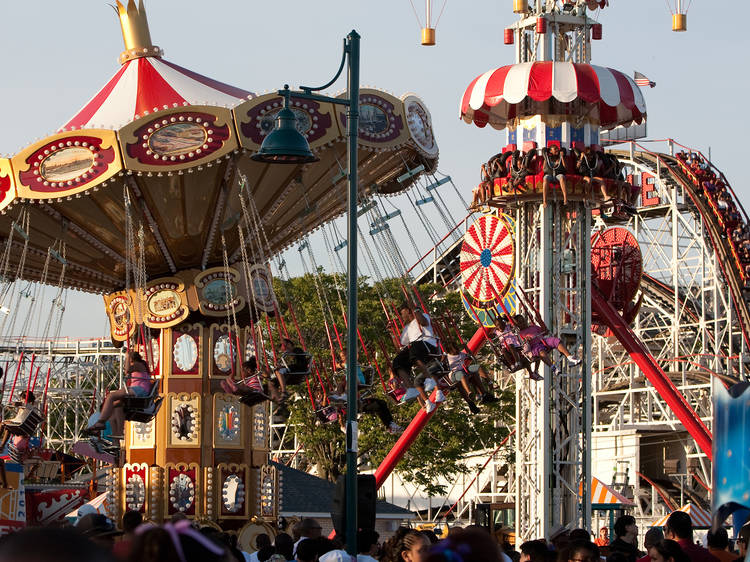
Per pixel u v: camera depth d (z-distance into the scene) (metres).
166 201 35.59
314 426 69.94
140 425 38.81
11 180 34.12
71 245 37.59
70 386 101.38
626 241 47.69
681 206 86.44
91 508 25.92
